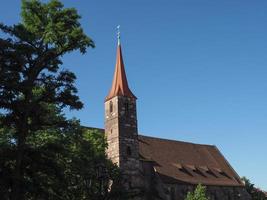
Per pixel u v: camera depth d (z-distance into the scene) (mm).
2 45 29531
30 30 32219
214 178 96438
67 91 32469
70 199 42844
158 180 85250
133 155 81062
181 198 86125
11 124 31281
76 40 32844
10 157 29047
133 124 83250
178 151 98938
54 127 33719
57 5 33344
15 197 28469
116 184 43812
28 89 30031
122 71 87125
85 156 46531
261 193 108875
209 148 108312
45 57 31922
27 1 32938
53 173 31281
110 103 84188
